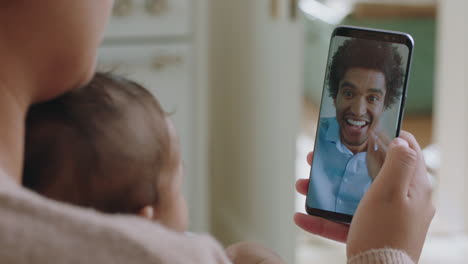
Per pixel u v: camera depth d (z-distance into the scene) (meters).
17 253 0.28
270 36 1.82
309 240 2.29
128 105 0.49
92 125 0.46
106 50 1.63
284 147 1.80
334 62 0.66
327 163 0.67
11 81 0.32
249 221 2.09
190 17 1.69
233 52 2.12
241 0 2.02
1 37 0.31
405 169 0.48
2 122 0.32
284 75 1.76
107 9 0.34
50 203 0.30
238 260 0.67
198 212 1.81
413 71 3.87
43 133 0.45
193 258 0.32
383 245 0.48
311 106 4.21
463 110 2.39
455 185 2.44
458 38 2.38
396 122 0.65
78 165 0.45
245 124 2.05
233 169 2.20
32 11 0.31
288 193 1.81
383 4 3.79
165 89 1.71
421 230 0.50
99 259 0.29
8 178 0.30
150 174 0.50
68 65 0.33
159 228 0.32
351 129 0.66
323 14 4.05
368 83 0.66
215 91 2.33
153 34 1.67
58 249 0.28
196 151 1.77
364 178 0.66
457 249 2.26
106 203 0.47
